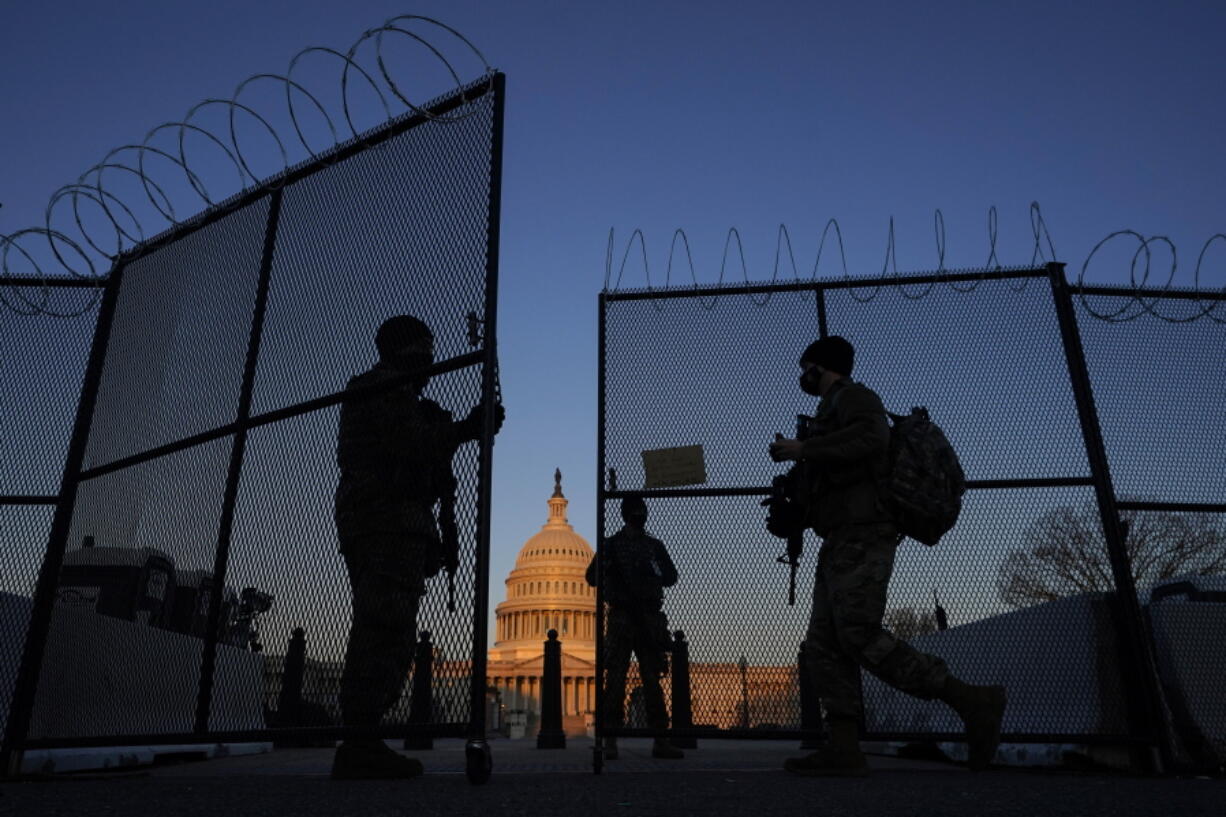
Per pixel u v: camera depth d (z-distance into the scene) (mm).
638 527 5715
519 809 2607
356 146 4914
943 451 4145
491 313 4031
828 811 2545
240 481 4602
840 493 4164
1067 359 5441
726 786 3479
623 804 2752
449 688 3730
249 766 6113
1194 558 5133
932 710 5656
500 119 4398
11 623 5148
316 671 4062
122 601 4977
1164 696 4711
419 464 4012
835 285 5777
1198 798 2951
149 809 2695
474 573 3758
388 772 4020
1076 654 4965
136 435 5277
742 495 5324
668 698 5289
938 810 2570
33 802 2959
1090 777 4223
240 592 4395
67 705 4926
